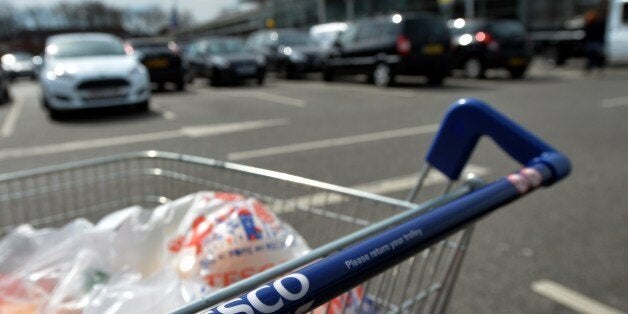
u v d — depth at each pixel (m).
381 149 5.88
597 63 14.86
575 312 2.51
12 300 1.25
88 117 9.01
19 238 1.42
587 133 6.68
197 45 16.09
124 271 1.33
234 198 1.43
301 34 17.77
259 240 1.29
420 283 1.17
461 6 27.41
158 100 11.65
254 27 54.56
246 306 0.63
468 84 13.39
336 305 1.10
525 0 24.34
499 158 5.45
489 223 3.59
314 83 15.34
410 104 9.73
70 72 8.65
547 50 19.84
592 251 3.13
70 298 1.19
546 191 4.29
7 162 5.66
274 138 6.68
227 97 11.96
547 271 2.89
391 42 12.77
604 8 15.85
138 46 13.73
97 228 1.41
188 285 1.14
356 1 33.81
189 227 1.35
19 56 28.48
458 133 1.20
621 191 4.26
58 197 2.80
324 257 0.81
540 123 7.46
